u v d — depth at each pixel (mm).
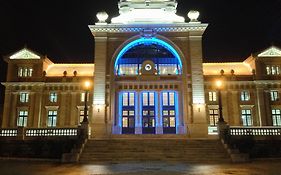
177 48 41219
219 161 23141
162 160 23797
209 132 39656
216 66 47719
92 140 28125
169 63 41719
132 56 42000
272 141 29109
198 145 27156
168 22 42344
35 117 43719
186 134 37469
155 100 40469
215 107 43719
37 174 16078
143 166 19547
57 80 45594
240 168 18250
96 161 23391
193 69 40125
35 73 45469
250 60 46750
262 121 42844
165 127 39844
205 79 44969
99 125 38219
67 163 22156
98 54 40844
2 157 27406
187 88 39688
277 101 43844
